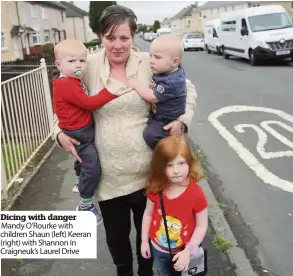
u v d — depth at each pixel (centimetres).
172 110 231
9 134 561
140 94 229
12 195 484
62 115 235
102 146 239
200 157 607
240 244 366
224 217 412
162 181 231
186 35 3478
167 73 226
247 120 809
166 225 235
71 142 240
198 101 1021
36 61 1179
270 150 621
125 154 237
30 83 632
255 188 488
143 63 239
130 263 287
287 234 381
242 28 1811
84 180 246
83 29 7369
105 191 250
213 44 2619
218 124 793
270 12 1794
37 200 475
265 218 414
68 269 334
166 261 248
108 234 271
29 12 3953
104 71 232
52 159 622
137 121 237
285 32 1678
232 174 536
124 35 222
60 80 229
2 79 848
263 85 1191
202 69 1722
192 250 232
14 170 527
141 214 267
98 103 227
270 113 855
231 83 1271
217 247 357
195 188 233
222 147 652
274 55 1650
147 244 250
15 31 3391
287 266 333
